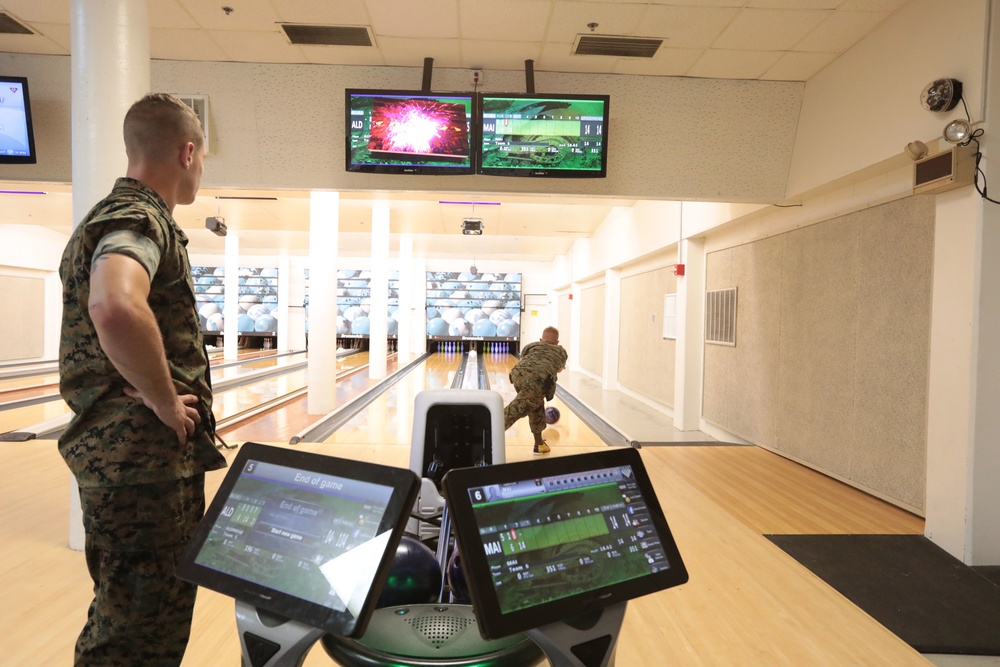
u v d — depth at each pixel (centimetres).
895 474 347
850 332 385
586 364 1194
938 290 291
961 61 272
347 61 387
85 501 101
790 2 305
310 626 82
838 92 362
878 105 327
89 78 258
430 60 381
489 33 348
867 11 312
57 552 267
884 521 326
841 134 360
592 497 95
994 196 266
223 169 413
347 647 91
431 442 226
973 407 271
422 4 318
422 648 92
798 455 447
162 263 102
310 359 675
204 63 388
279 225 1030
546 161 387
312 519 90
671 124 405
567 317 1405
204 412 113
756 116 404
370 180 413
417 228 1063
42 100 390
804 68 379
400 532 82
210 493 352
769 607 222
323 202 666
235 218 966
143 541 102
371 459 453
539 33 347
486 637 76
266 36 354
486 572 79
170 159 113
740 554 272
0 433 521
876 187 359
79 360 101
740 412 533
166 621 106
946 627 216
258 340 1880
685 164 414
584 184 414
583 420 655
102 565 102
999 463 270
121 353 88
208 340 1823
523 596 81
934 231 314
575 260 1231
